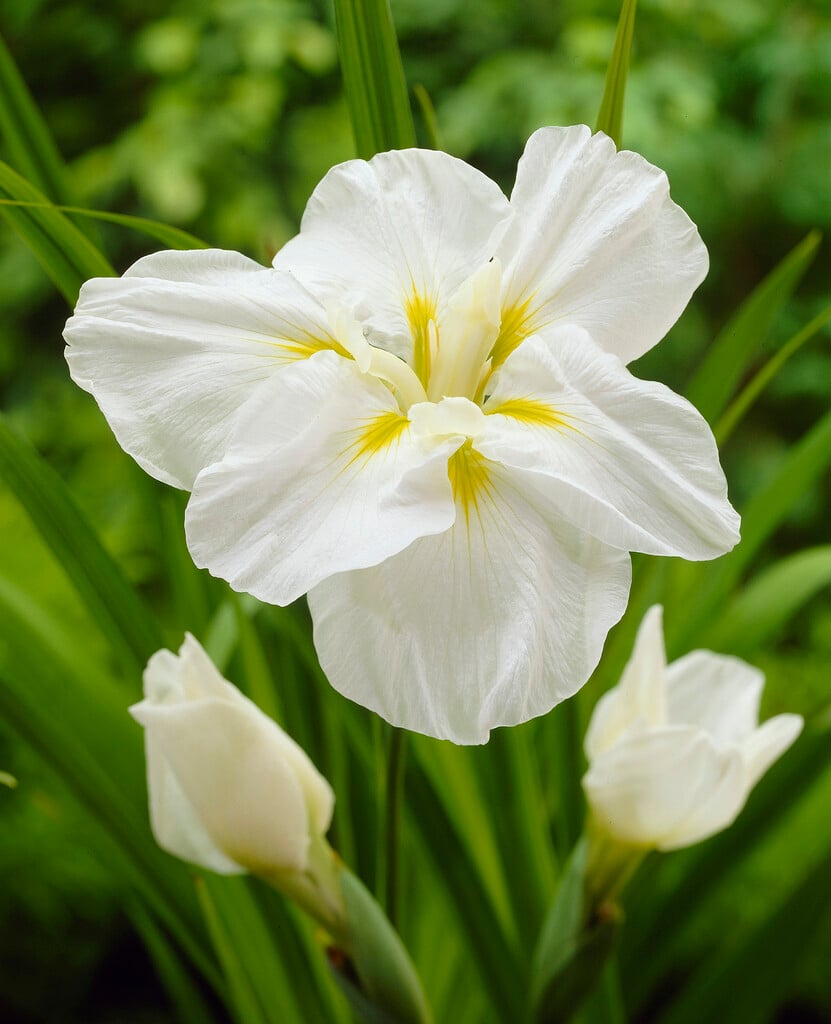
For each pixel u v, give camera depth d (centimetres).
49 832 109
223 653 76
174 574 80
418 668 58
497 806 74
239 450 58
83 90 230
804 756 79
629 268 62
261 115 211
